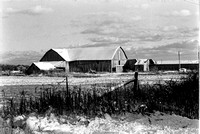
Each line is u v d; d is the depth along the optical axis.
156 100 12.24
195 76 13.23
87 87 20.41
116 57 79.88
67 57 82.19
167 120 10.62
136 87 12.98
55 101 11.65
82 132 9.21
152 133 9.15
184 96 12.30
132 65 83.00
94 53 81.19
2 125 9.62
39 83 30.69
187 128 9.67
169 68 82.00
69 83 28.95
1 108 11.60
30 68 66.12
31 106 11.70
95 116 10.95
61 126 9.83
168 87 13.35
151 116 11.10
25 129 9.38
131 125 9.99
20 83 31.09
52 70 64.38
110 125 10.00
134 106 11.84
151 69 83.38
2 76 52.31
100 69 78.19
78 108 11.40
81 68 80.06
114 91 12.77
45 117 10.64
